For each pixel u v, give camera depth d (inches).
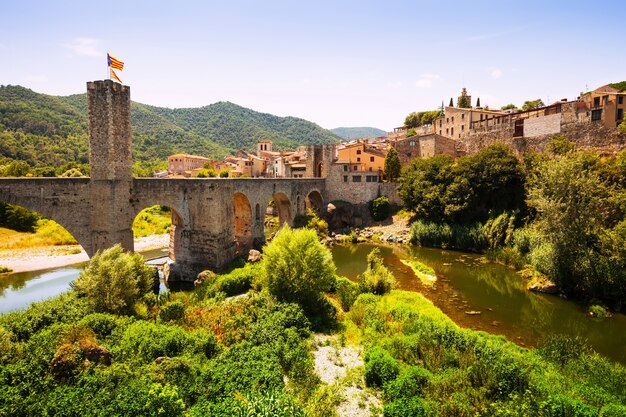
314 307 1155.9
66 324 875.4
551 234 1473.9
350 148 3543.3
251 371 727.7
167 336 845.2
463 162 2455.7
